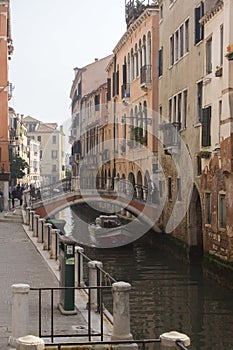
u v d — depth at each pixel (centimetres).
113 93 4025
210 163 2127
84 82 4716
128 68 3612
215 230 2034
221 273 1927
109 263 2320
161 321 1420
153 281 1928
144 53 3250
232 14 1902
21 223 2716
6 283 1245
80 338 825
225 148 1912
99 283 1008
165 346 535
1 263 1513
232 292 1747
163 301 1627
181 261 2389
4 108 3859
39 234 1927
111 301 1466
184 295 1706
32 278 1304
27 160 8412
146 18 3181
